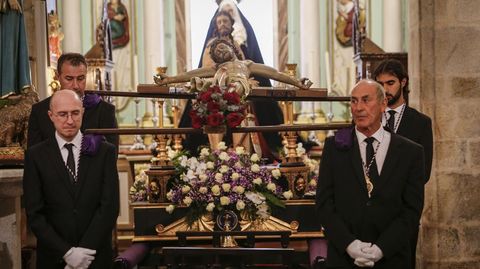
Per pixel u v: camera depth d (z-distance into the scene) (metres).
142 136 9.23
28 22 6.59
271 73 5.29
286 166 5.14
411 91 6.23
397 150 3.79
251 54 9.34
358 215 3.75
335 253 3.77
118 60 9.59
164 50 9.70
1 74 5.22
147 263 5.15
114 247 7.46
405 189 3.81
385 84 4.55
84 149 3.99
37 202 3.94
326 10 9.70
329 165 3.86
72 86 4.51
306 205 5.04
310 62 9.53
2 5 5.21
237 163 4.96
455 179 6.02
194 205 4.99
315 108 9.48
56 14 7.79
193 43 9.83
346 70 9.66
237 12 9.36
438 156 6.02
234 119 4.52
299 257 5.10
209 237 5.13
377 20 9.63
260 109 8.22
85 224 3.96
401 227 3.70
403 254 3.79
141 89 4.95
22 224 6.36
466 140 6.02
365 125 3.74
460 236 6.02
